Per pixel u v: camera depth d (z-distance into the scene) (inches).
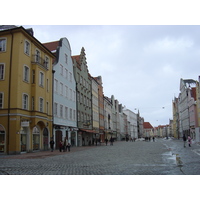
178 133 4306.1
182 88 3676.2
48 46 1615.4
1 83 1009.5
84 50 2112.5
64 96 1549.0
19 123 981.8
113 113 3585.1
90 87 2283.5
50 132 1277.1
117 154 888.3
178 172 431.5
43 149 1180.5
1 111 986.7
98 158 737.6
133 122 6013.8
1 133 975.0
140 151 1030.4
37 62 1121.4
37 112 1089.4
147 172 435.2
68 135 1577.3
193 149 1127.0
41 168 509.0
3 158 773.3
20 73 1014.4
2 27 1162.0
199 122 2522.1
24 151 1021.2
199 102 2495.1
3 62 1021.8
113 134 3481.8
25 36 1069.8
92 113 2295.8
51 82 1327.5
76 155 875.4
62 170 476.1
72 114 1699.1
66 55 1644.9
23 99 1030.4
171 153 891.4
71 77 1731.1
